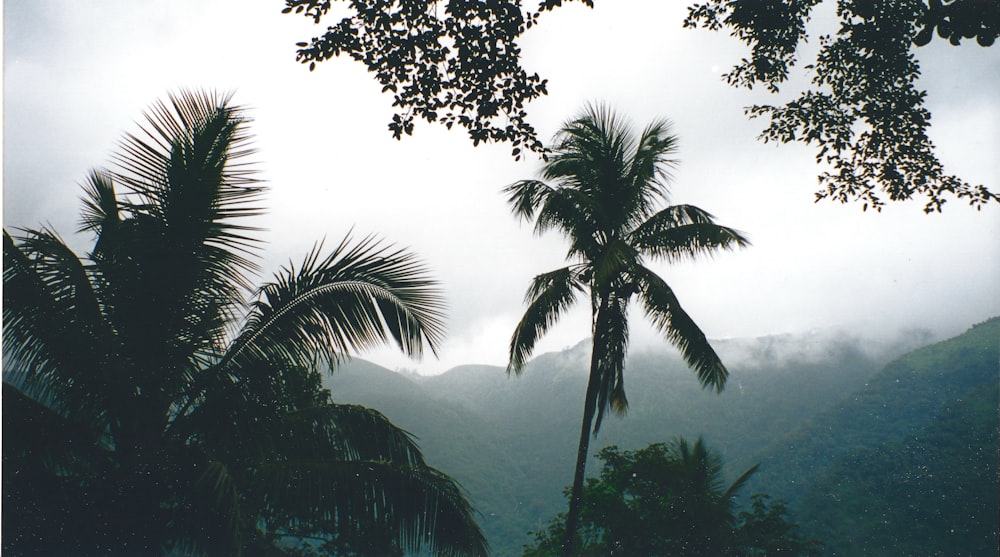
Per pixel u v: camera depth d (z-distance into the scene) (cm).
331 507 478
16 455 414
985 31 333
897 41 431
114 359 448
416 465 559
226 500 397
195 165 472
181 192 471
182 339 485
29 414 428
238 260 494
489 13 358
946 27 340
